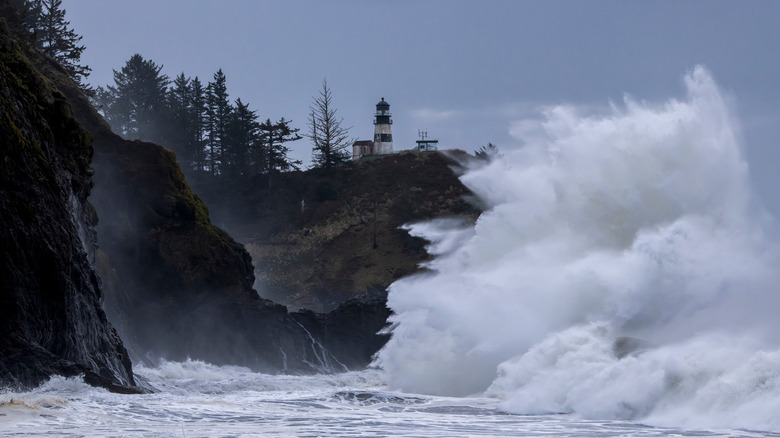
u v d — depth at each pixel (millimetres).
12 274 66250
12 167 71000
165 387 85438
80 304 76562
